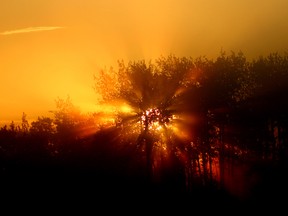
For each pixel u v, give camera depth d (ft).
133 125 200.54
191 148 200.85
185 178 199.21
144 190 194.29
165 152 199.72
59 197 187.21
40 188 196.65
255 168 204.54
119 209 168.76
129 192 193.06
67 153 205.67
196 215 157.28
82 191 194.70
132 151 198.90
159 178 198.29
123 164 198.90
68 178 202.39
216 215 156.04
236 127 207.41
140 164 198.08
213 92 203.92
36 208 171.01
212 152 201.57
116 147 200.75
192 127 200.64
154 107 200.95
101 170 200.44
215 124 205.05
